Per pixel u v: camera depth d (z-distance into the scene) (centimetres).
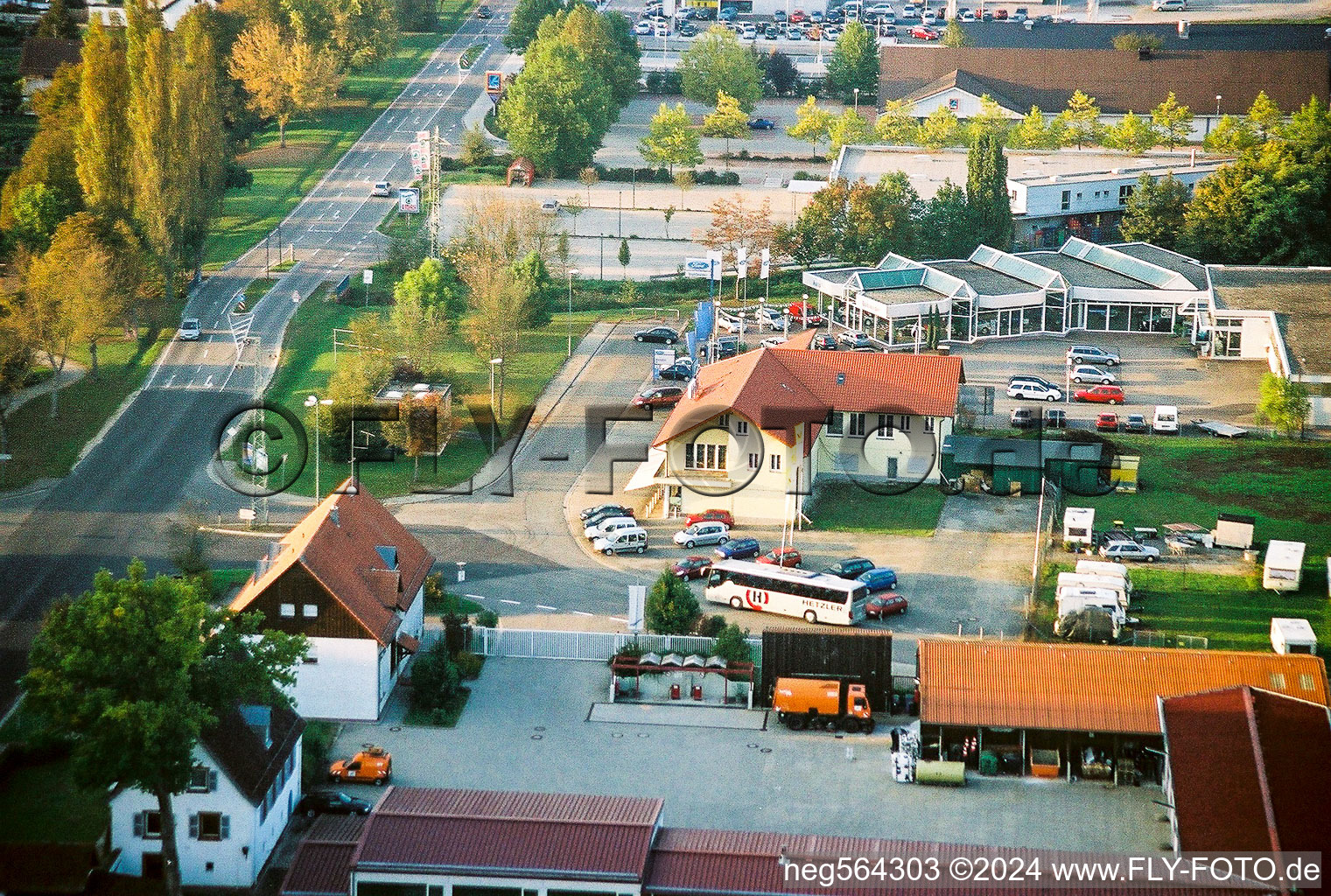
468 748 9844
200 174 19888
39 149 19812
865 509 13650
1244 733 8769
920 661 9906
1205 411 16125
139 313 17938
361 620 10038
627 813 8281
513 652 11075
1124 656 9800
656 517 13612
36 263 16262
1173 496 13925
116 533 13162
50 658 7931
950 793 9331
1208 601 11962
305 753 9525
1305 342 16600
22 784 9212
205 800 8356
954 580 12338
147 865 8431
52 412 15525
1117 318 18650
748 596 11812
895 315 17738
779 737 10012
